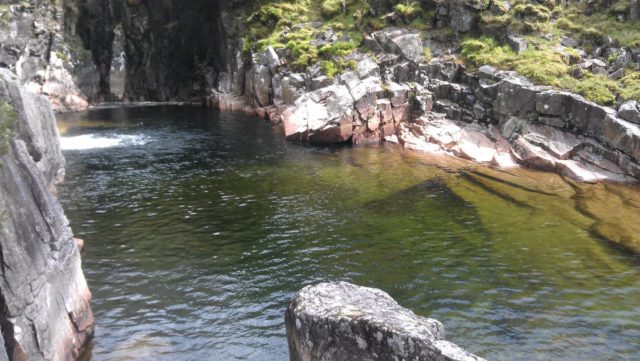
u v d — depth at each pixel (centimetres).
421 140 3728
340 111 3866
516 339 1388
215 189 2755
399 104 3991
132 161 3369
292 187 2791
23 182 1168
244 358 1329
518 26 4034
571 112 3197
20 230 1103
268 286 1695
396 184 2827
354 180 2911
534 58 3691
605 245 2005
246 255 1931
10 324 1030
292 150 3669
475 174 3008
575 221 2261
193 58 6488
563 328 1440
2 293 1021
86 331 1373
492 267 1828
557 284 1700
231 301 1602
